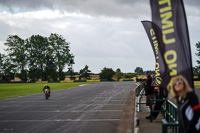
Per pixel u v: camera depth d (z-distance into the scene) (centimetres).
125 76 16400
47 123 1262
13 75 13675
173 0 746
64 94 3600
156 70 1030
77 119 1375
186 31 728
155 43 1065
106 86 6188
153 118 1223
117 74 15550
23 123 1276
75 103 2273
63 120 1348
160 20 766
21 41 12388
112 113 1592
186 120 438
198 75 8631
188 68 719
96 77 16988
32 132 1052
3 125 1228
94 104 2164
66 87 6078
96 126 1160
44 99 2773
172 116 951
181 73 725
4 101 2627
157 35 791
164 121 554
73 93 3791
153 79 1201
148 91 1302
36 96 3284
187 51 723
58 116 1496
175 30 738
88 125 1189
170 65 738
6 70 12419
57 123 1257
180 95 448
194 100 431
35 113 1647
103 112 1645
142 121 1182
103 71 15438
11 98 3023
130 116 589
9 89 5412
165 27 752
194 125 427
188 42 723
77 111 1714
